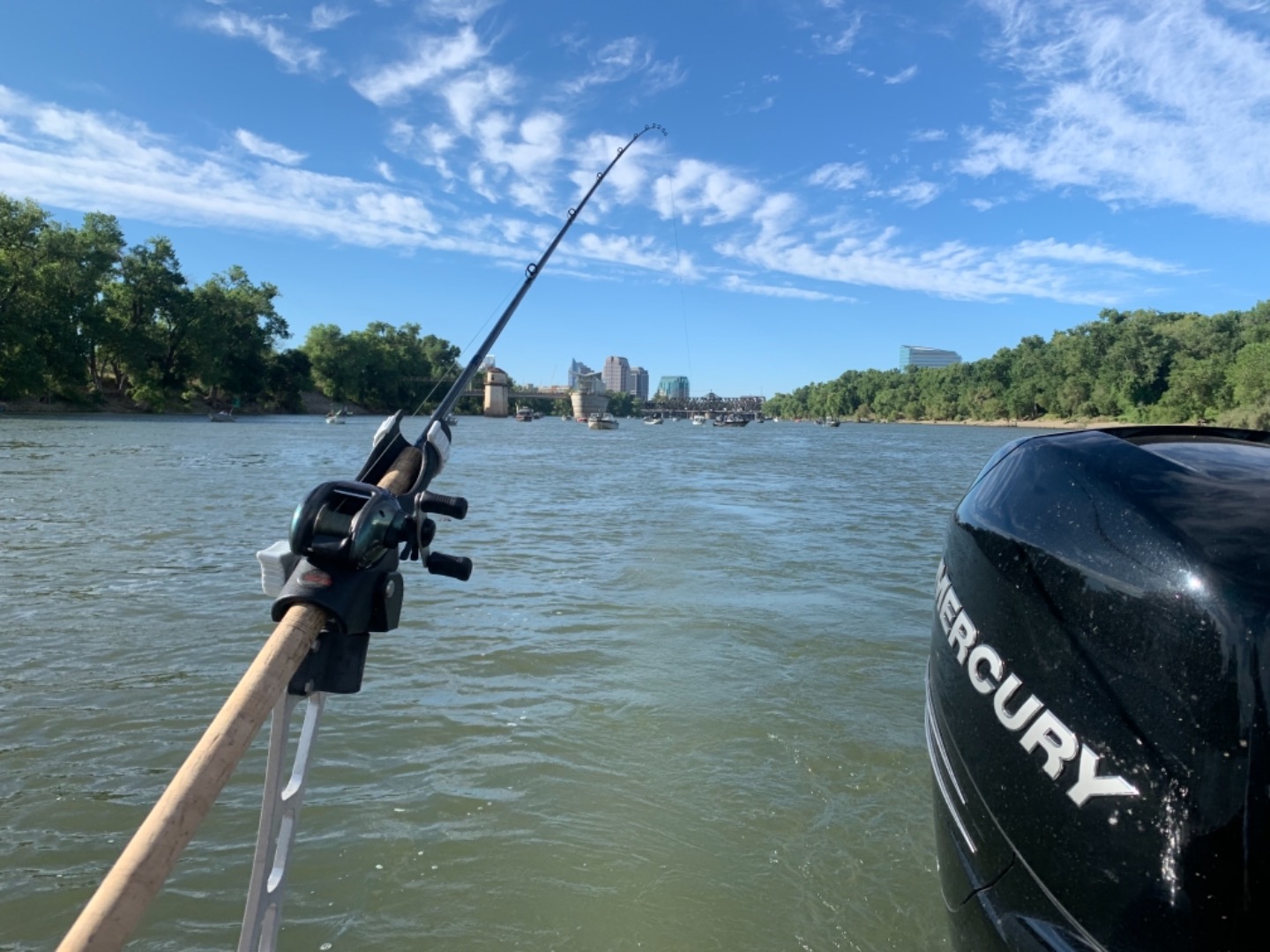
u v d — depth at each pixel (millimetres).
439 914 2969
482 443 51219
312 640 1204
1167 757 1202
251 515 12836
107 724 4609
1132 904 1208
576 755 4234
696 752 4266
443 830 3510
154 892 894
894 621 6824
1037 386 119125
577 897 3057
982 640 1585
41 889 3121
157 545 10055
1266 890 1111
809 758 4199
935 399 150625
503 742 4367
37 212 53625
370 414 107500
